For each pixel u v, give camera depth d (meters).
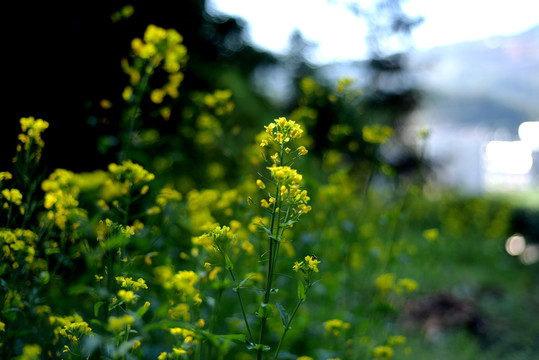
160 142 3.18
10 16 3.71
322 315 3.43
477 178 27.22
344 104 3.87
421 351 4.20
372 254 3.62
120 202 2.40
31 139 2.25
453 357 4.19
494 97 32.06
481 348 4.61
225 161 5.25
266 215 3.37
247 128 7.15
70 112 3.96
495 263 8.00
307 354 2.89
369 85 10.77
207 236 1.86
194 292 2.05
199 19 5.63
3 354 1.86
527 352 4.49
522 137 29.12
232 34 6.52
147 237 2.66
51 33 3.96
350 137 5.57
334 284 3.42
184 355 1.98
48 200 2.16
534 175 28.28
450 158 10.96
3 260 2.03
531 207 11.40
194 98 4.41
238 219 3.16
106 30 4.35
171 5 5.13
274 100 9.29
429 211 9.71
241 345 2.69
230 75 7.09
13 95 3.67
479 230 8.93
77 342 1.81
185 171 5.00
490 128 30.03
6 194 2.06
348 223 3.76
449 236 8.36
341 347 3.03
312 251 3.25
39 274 2.26
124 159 2.73
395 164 9.87
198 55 5.85
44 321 2.47
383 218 3.58
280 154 1.84
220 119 4.68
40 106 3.80
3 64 3.65
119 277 1.87
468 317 5.03
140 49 2.79
